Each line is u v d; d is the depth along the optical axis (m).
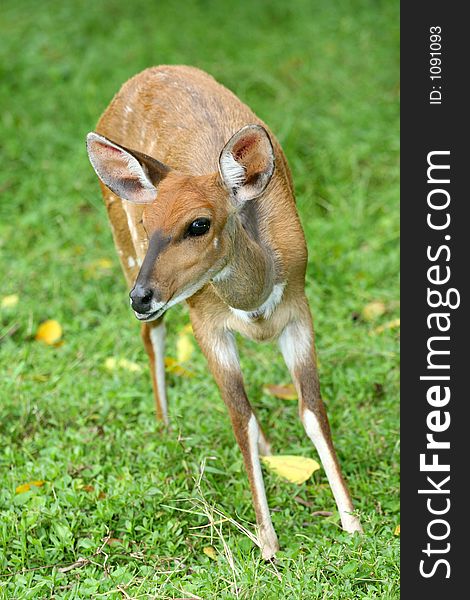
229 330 5.67
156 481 5.91
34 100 9.99
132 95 6.30
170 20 11.35
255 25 11.38
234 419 5.64
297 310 5.71
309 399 5.69
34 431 6.57
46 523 5.62
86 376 7.04
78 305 7.84
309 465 5.92
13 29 11.03
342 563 5.18
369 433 6.31
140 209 6.00
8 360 7.24
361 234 8.48
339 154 9.22
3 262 8.22
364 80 10.27
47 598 5.20
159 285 4.91
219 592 5.04
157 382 6.59
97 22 11.23
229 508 5.80
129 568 5.36
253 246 5.30
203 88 6.01
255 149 5.06
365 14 11.34
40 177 9.05
